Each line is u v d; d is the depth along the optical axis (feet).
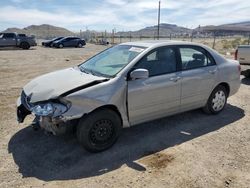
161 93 16.11
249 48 29.91
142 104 15.46
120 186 11.67
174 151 14.69
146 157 14.06
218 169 12.98
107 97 13.94
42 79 15.71
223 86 20.10
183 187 11.60
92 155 14.23
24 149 14.80
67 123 13.47
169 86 16.39
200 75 18.01
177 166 13.21
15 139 15.99
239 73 21.01
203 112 20.34
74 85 13.78
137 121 15.74
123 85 14.58
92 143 14.14
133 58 15.47
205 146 15.29
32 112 13.51
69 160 13.74
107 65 16.14
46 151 14.60
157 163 13.48
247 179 12.25
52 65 50.39
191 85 17.60
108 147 14.75
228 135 16.76
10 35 96.84
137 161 13.66
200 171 12.79
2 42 95.20
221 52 70.64
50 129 13.43
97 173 12.64
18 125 18.04
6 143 15.48
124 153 14.43
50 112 12.95
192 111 20.84
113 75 14.87
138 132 17.07
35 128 14.52
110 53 17.48
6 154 14.25
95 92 13.69
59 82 14.48
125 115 15.01
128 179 12.16
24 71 42.29
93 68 16.40
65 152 14.49
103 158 13.93
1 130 17.22
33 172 12.69
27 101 14.28
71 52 85.97
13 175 12.42
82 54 77.71
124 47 17.43
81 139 13.88
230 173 12.68
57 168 13.03
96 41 174.70
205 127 17.93
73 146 15.12
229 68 20.03
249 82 32.01
